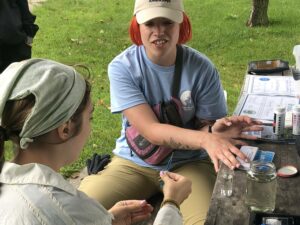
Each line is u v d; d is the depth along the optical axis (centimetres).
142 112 261
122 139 283
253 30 692
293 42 641
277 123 236
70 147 153
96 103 489
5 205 136
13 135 144
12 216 134
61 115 145
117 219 193
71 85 148
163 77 266
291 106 264
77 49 643
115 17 784
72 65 169
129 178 270
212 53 617
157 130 252
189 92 267
